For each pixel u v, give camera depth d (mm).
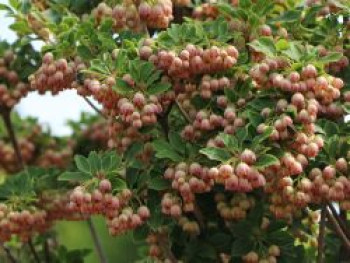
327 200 1015
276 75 978
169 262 1060
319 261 1096
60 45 1071
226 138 965
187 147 1004
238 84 1024
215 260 1091
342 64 1066
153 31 1153
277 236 1057
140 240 1051
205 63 1006
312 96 979
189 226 1063
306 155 975
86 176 1003
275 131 964
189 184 986
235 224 1059
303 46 1036
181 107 1050
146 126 1024
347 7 1089
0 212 1121
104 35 1074
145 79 997
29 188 1144
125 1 1080
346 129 1033
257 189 1067
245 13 1058
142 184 1022
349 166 1003
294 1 1103
